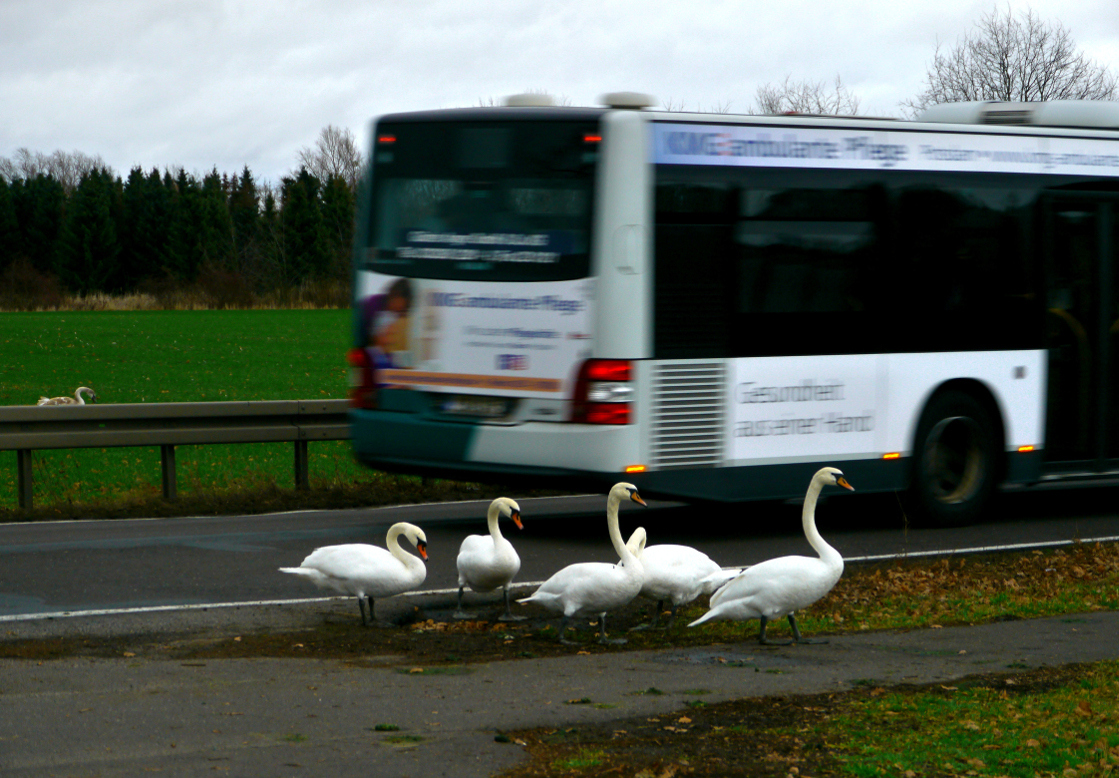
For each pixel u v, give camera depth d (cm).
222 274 9494
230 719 598
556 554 1123
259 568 1025
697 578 850
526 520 1337
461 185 1161
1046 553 1162
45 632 796
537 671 715
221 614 859
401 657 753
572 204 1106
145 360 4475
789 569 786
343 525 1270
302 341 5609
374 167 1212
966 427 1301
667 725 595
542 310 1113
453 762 534
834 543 1212
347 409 1547
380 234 1207
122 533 1205
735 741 570
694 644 809
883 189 1232
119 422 1427
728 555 1134
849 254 1212
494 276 1139
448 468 1164
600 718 606
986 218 1295
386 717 605
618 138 1095
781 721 603
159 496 1460
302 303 9588
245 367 4234
